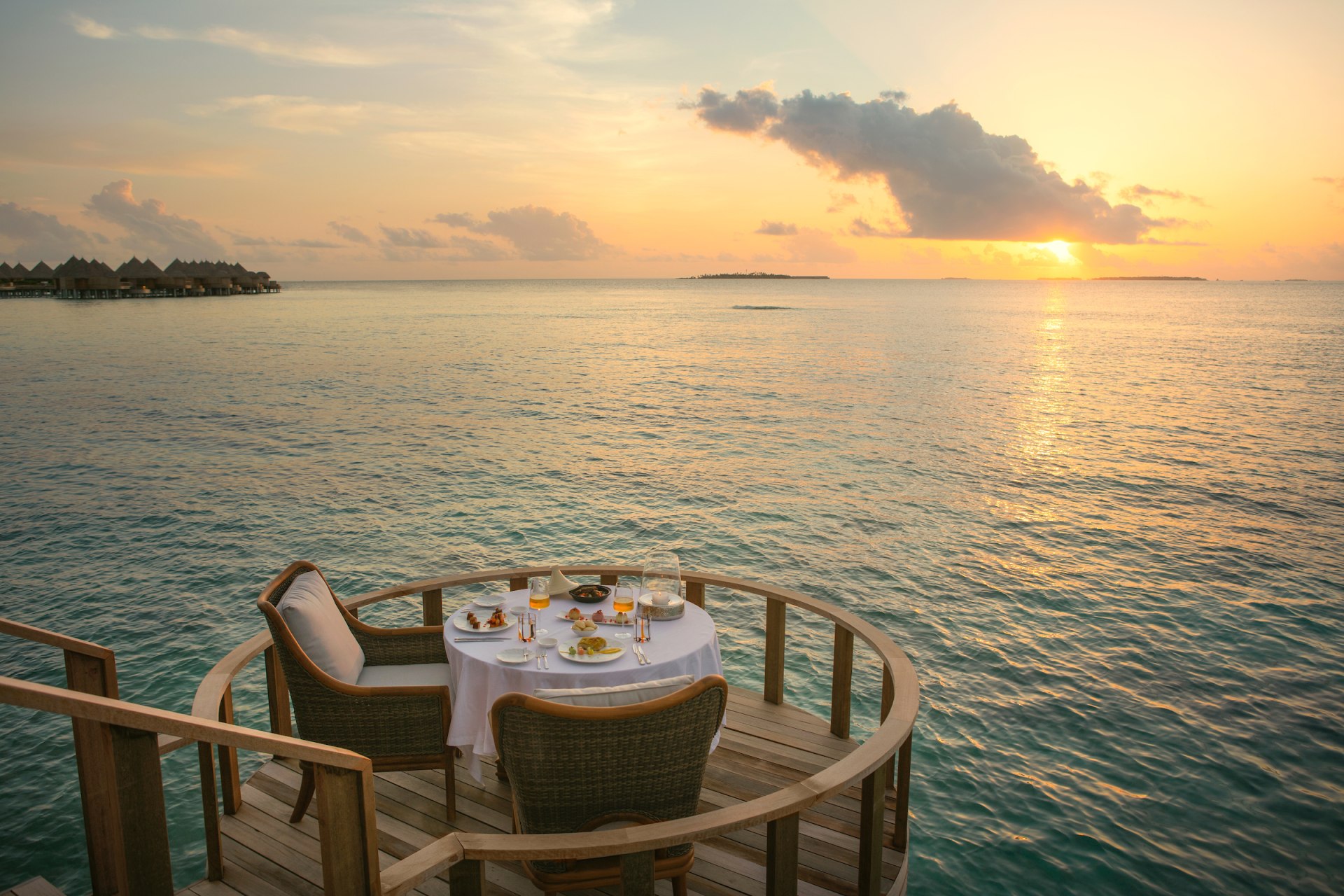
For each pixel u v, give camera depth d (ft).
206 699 11.07
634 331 233.76
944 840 18.90
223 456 66.33
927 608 35.35
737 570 40.34
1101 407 97.14
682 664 12.62
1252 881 17.62
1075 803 20.58
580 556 42.24
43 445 69.41
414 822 12.48
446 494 54.75
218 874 10.89
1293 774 22.13
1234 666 29.58
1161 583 38.91
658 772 9.56
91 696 5.42
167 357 143.23
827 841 12.07
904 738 11.49
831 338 211.41
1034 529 48.08
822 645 31.01
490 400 99.14
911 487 58.59
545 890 9.45
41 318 257.55
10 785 20.83
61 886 17.13
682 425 84.02
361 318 283.79
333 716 12.06
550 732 9.00
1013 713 25.70
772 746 14.70
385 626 33.24
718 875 11.23
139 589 36.32
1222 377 127.54
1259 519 50.75
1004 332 239.50
